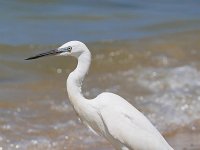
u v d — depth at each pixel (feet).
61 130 42.83
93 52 61.05
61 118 44.88
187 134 43.75
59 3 78.69
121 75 55.72
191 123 45.75
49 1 78.07
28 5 75.72
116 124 32.35
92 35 67.26
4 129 42.06
